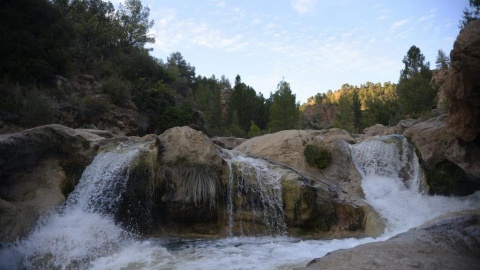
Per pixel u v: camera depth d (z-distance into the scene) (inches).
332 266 198.1
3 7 892.6
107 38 1334.9
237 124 2337.6
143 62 1369.3
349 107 2886.3
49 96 796.6
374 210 447.5
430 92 1425.9
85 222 375.9
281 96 2108.8
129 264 288.7
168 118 1124.5
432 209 470.0
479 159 434.9
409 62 1715.1
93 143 462.6
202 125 1336.1
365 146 578.2
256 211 437.4
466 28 361.7
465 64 353.1
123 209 419.5
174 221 423.5
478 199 475.2
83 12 1395.2
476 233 238.4
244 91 2662.4
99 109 900.6
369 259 202.4
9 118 658.2
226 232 421.7
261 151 572.7
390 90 4443.9
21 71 803.4
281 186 442.0
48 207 371.9
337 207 446.9
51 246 320.2
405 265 189.0
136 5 1622.8
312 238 416.5
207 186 418.0
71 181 430.9
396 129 840.3
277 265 275.0
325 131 634.8
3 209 333.1
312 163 549.0
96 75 1138.7
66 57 946.1
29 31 906.1
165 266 277.7
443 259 200.1
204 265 277.3
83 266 297.1
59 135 438.9
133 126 994.7
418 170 533.6
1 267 294.0
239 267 269.4
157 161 426.3
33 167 414.9
